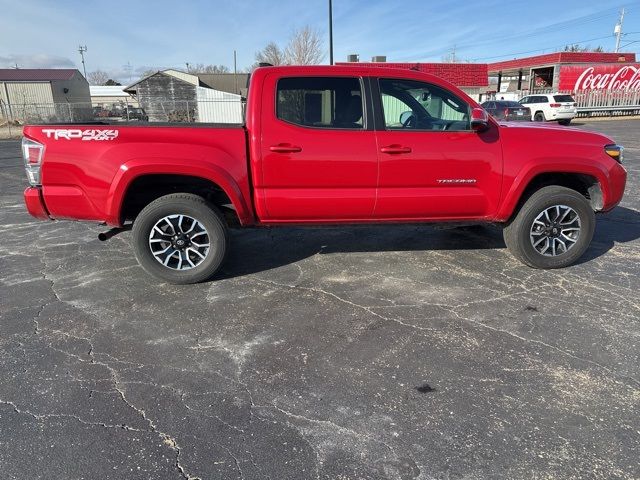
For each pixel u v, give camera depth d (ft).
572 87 107.86
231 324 11.60
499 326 11.42
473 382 9.23
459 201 13.99
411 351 10.35
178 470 7.10
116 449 7.51
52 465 7.18
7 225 21.02
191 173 12.63
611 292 13.34
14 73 151.84
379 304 12.66
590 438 7.72
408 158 13.41
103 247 17.66
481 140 13.74
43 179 12.60
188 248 13.70
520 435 7.80
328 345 10.62
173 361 10.00
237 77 155.63
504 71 130.41
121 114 109.29
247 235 19.03
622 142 53.72
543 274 14.73
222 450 7.50
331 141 13.11
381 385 9.16
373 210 13.84
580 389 8.98
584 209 14.58
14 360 10.01
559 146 14.16
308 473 7.06
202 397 8.80
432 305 12.57
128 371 9.62
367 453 7.43
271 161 13.00
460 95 13.82
